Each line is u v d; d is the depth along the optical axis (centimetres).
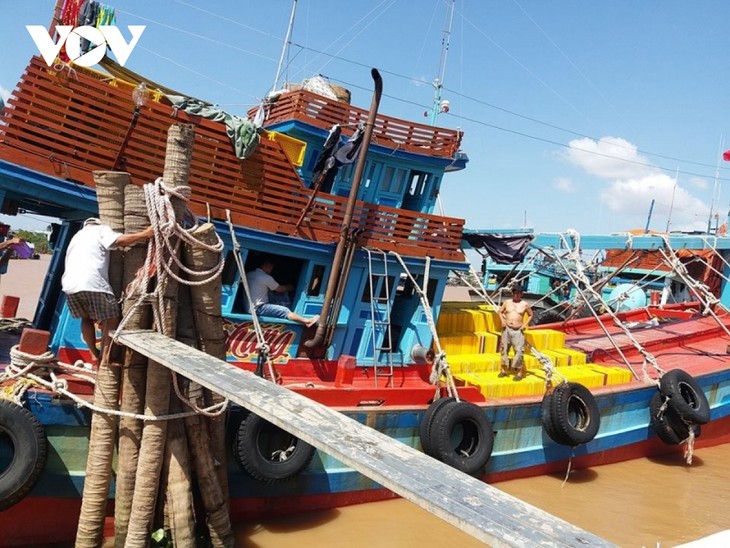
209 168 870
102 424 687
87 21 901
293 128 1047
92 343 727
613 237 1582
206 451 722
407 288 1127
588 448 1179
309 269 962
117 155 803
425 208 1176
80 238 681
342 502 902
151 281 709
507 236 1238
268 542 789
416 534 846
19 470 663
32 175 750
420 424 958
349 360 939
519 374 1173
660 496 1077
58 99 771
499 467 1057
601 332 1719
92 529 683
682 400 1223
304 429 434
